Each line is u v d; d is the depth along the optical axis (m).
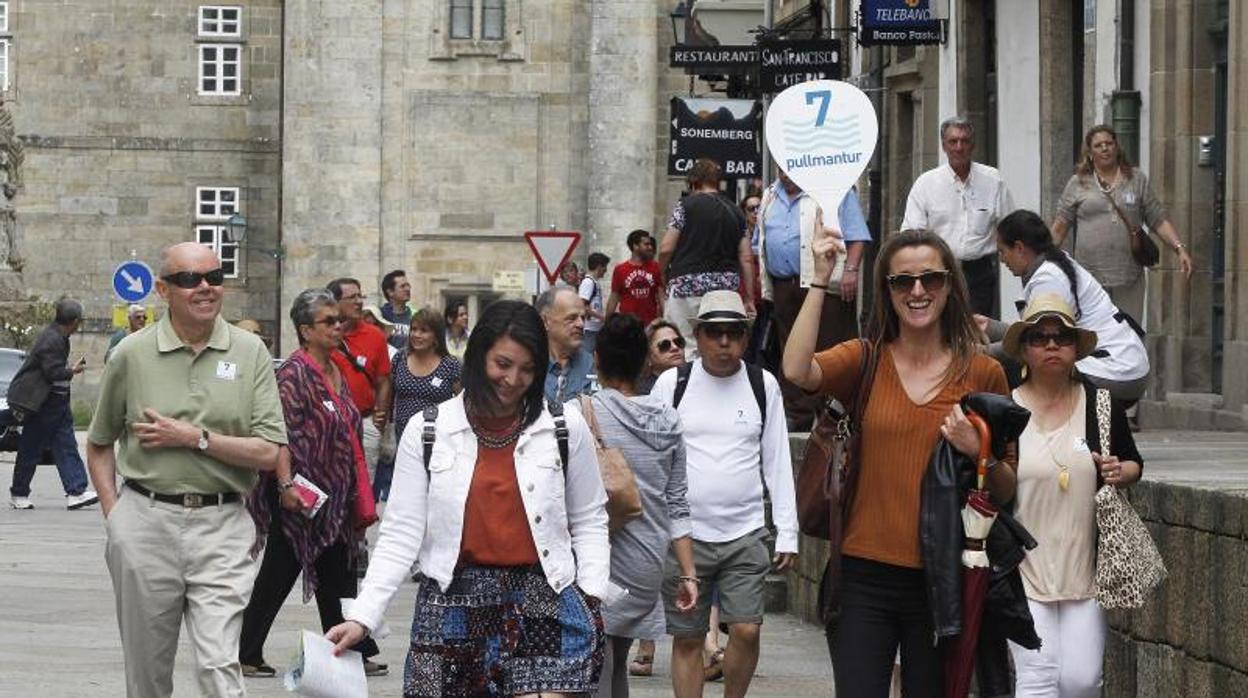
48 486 34.56
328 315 15.20
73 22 64.69
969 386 9.40
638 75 58.41
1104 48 22.36
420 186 59.06
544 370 9.22
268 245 65.12
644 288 30.47
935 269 9.30
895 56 31.81
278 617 18.98
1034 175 25.25
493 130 59.06
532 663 9.18
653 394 13.05
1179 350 20.89
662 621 12.06
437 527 9.20
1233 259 19.64
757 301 21.28
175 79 64.94
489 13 59.22
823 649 17.02
